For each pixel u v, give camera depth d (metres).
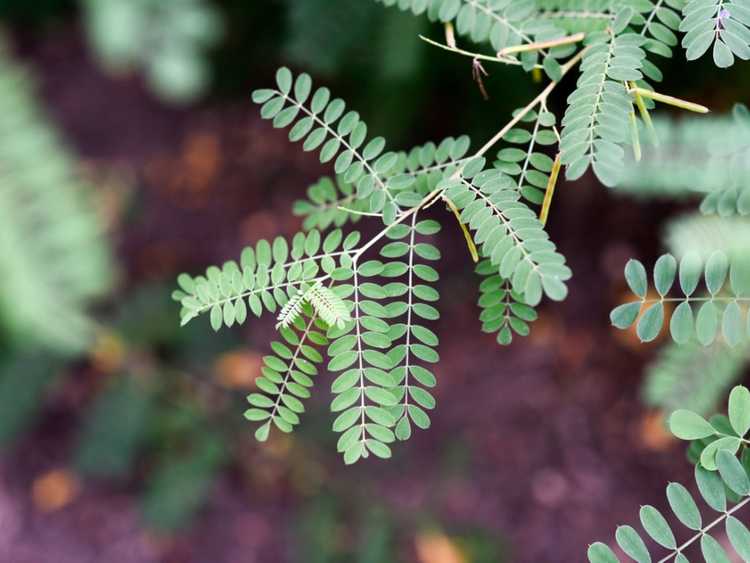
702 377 0.53
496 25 0.48
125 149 1.36
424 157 0.48
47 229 0.91
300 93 0.47
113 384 1.10
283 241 0.45
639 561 0.43
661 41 0.46
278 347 0.44
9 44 1.38
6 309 0.92
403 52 0.69
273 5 0.93
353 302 0.43
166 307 1.12
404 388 0.43
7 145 0.91
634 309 0.43
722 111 0.71
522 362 1.10
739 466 0.43
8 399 1.07
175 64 0.74
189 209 1.31
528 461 1.05
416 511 1.03
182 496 1.05
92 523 1.14
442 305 1.11
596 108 0.44
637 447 1.02
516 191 0.44
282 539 1.07
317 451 1.06
